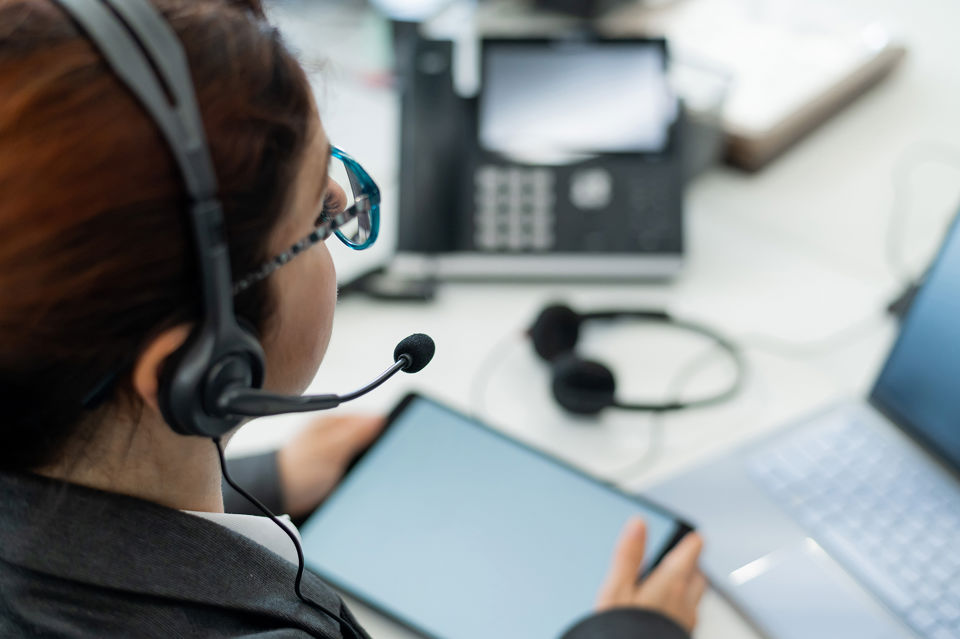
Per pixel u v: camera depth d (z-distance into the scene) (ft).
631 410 2.59
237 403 0.94
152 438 1.03
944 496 2.30
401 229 3.04
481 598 2.03
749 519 2.27
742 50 3.88
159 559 1.04
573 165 3.11
